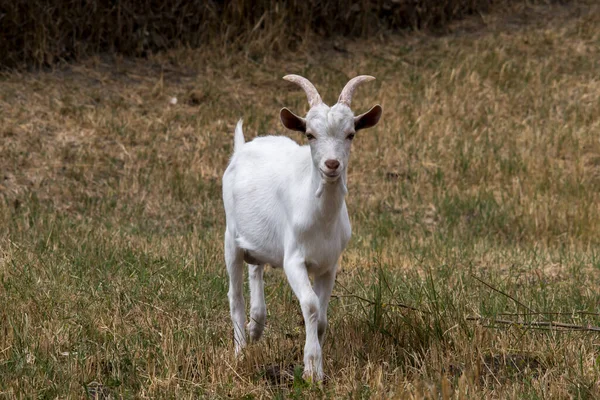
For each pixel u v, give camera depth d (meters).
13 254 26.69
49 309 21.92
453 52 55.03
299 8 54.69
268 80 50.41
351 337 20.38
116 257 27.66
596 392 16.98
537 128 46.34
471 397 16.47
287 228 18.28
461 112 48.06
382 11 58.56
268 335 21.47
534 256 30.88
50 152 40.34
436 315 20.44
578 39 57.53
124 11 51.00
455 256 30.58
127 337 20.45
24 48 48.28
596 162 43.66
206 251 29.23
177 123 45.28
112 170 39.88
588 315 22.33
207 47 52.56
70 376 17.92
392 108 47.84
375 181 41.22
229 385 17.80
